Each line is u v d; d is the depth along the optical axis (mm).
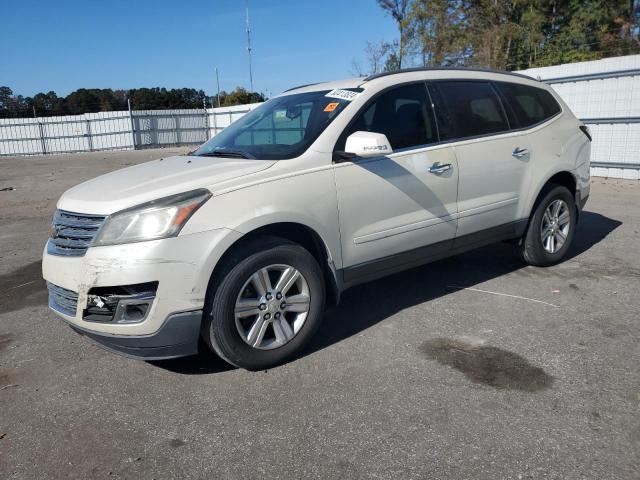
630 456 2473
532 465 2436
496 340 3740
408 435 2693
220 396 3143
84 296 3109
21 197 12727
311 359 3559
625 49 28594
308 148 3615
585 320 4035
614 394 3000
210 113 39188
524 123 4953
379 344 3746
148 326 3049
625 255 5734
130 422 2918
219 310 3186
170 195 3125
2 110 51000
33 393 3277
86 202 3277
